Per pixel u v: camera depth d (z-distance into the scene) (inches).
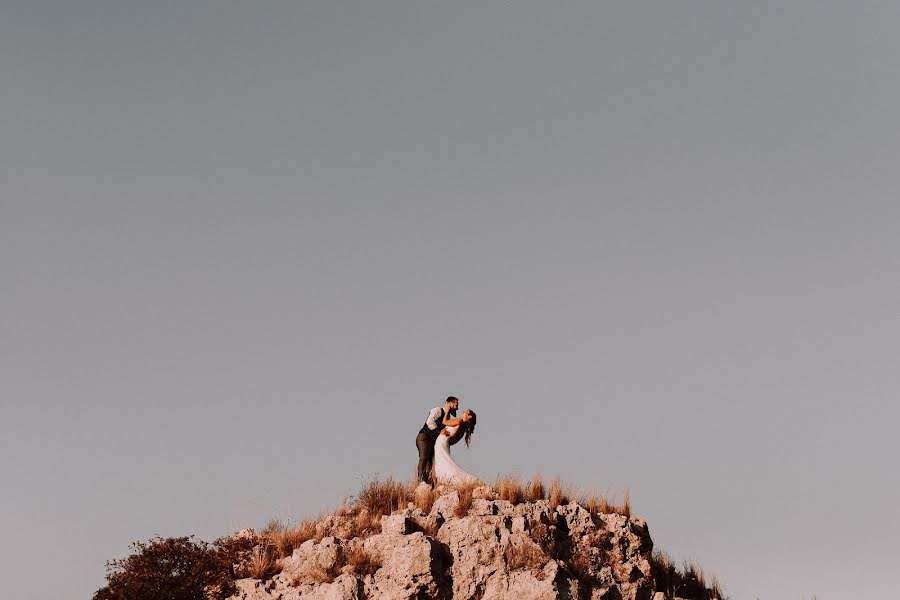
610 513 913.5
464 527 843.4
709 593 900.0
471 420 1000.9
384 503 930.1
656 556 920.9
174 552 874.8
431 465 994.1
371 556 840.9
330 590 812.6
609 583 844.0
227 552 893.2
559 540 862.5
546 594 796.0
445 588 816.9
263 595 841.5
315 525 924.0
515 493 903.7
